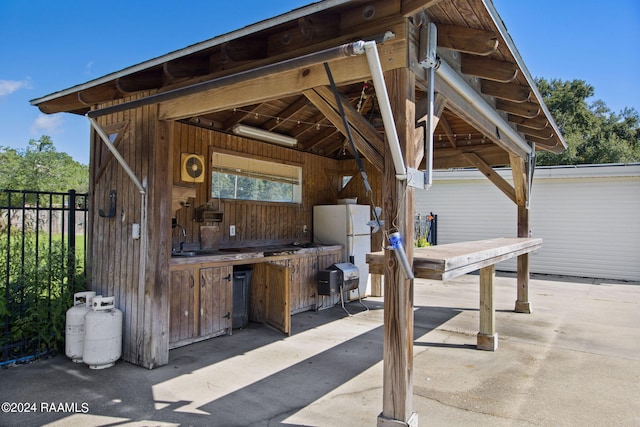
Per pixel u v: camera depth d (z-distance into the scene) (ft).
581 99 85.05
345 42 8.44
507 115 15.39
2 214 13.33
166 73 10.60
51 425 8.55
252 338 15.21
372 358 13.07
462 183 37.11
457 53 10.35
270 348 14.05
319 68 8.73
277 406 9.62
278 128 20.36
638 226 30.71
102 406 9.48
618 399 10.24
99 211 13.56
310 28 8.21
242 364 12.45
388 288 7.91
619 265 31.27
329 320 18.10
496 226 35.83
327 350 13.88
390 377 7.88
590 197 32.32
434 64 8.46
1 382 10.85
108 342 11.92
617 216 31.40
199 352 13.51
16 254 13.37
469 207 36.88
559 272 33.32
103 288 13.65
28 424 8.58
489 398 10.22
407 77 7.83
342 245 21.86
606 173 31.12
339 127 8.61
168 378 11.25
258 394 10.30
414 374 11.82
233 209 18.69
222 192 18.30
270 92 9.54
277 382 11.09
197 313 14.48
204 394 10.25
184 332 14.05
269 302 16.84
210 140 17.54
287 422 8.83
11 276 13.29
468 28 8.74
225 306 15.53
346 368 12.17
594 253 32.14
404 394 7.74
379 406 9.67
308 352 13.66
